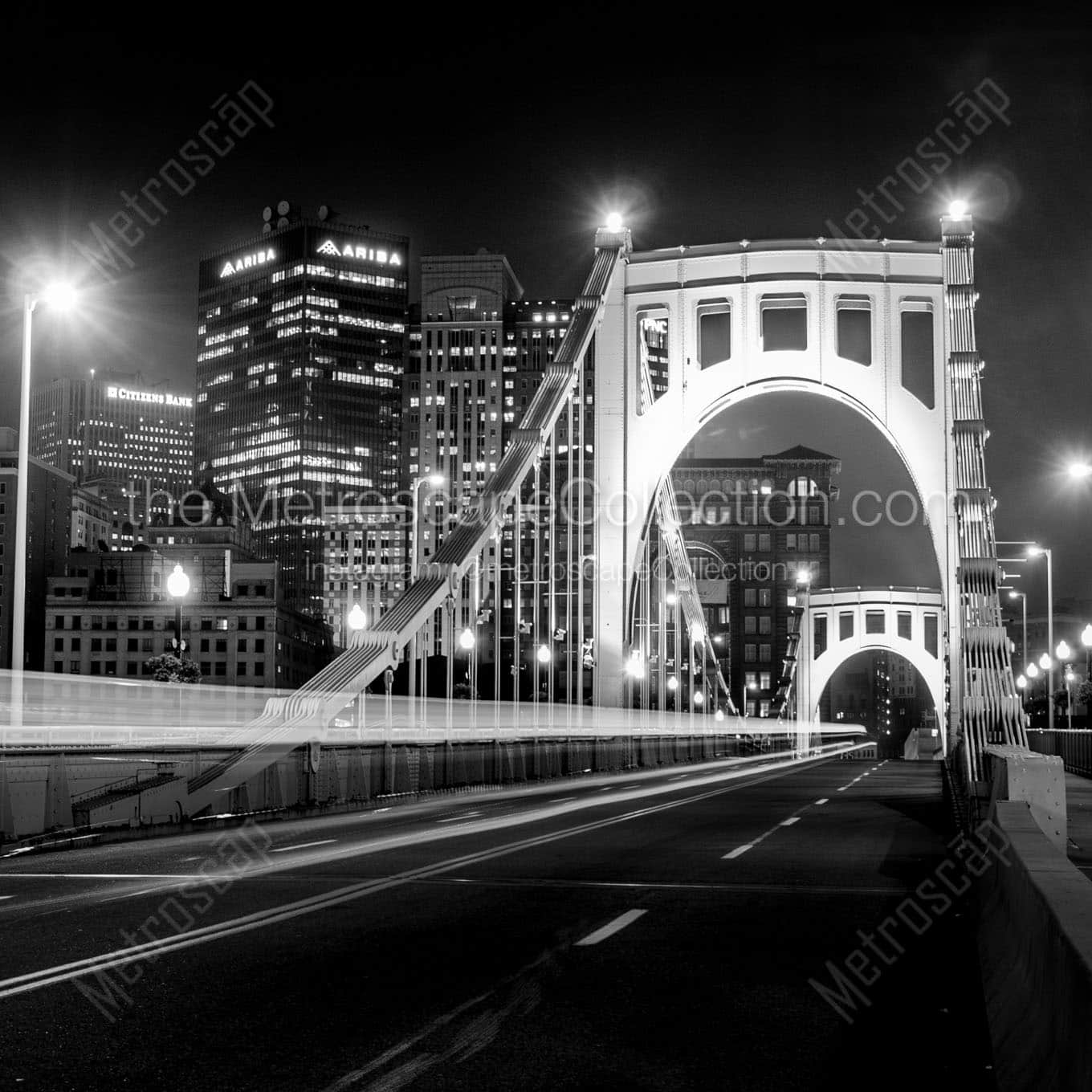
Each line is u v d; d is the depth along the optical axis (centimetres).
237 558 19425
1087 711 11644
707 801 3919
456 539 5741
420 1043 831
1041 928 721
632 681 7056
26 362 3044
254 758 3356
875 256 6550
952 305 6341
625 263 6800
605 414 6719
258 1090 723
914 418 6425
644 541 6725
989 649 3641
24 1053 801
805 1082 755
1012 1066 706
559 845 2275
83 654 17900
